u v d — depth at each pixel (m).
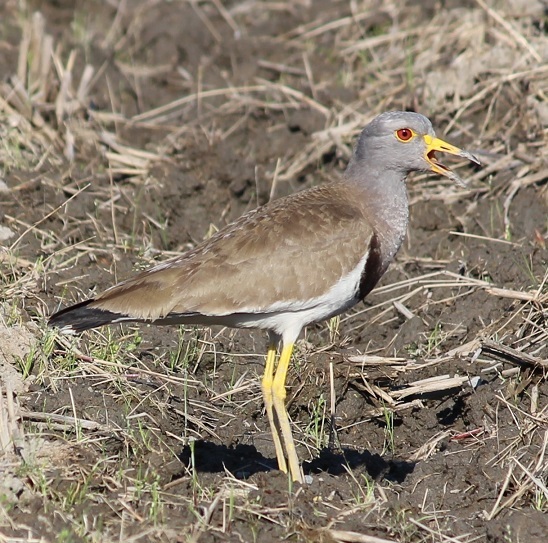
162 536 9.86
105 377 12.48
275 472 11.01
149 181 16.94
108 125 18.92
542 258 14.80
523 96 17.92
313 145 18.06
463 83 18.53
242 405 12.86
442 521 10.65
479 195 16.73
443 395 12.93
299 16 22.72
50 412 11.62
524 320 13.69
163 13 23.20
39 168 16.75
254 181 17.19
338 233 11.55
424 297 14.66
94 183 16.77
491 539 10.27
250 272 11.16
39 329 12.83
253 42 21.64
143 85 20.42
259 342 13.91
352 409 13.02
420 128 12.13
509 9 20.25
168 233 16.02
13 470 10.43
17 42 21.14
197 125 19.02
